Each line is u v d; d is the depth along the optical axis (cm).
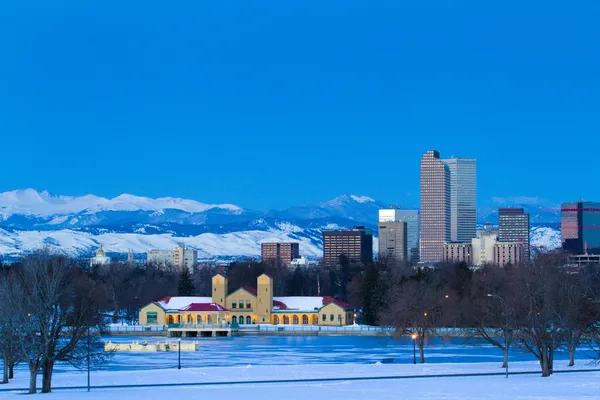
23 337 14488
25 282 17462
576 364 19038
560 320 16850
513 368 18312
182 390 14400
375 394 13275
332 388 14338
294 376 16775
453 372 17288
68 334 16862
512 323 18175
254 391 14012
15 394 14075
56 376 17725
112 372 18388
